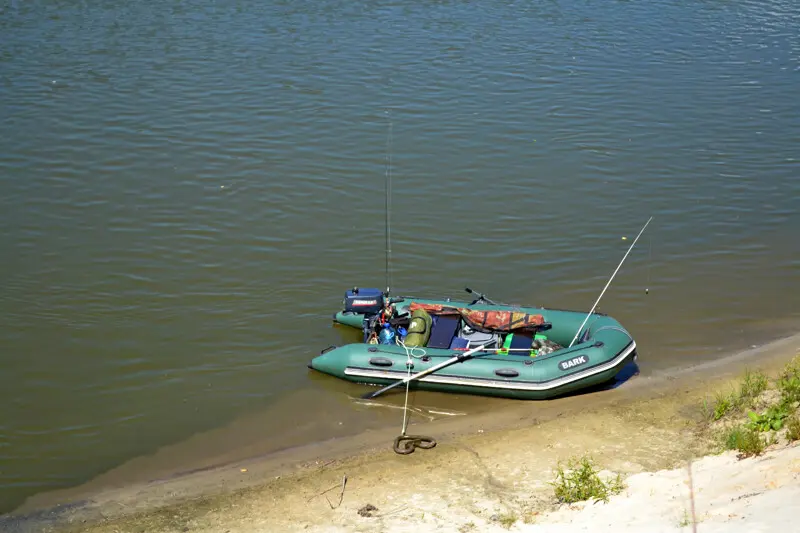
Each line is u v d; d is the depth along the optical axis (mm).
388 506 8844
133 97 21516
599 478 8773
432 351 11539
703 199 17516
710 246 15805
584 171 18516
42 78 22500
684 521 7191
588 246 15719
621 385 11656
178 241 15453
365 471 9742
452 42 26125
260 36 26094
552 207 17047
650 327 13289
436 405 11250
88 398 11453
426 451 10125
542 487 8977
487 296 14055
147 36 25906
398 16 28391
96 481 9891
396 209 16797
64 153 18547
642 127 20766
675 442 9766
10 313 13211
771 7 31094
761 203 17406
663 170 18672
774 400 10234
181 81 22578
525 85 23047
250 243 15469
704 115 21547
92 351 12430
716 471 8359
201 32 26359
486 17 28703
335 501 9062
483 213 16734
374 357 11570
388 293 12680
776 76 24359
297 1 29578
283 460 10156
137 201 16766
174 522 8891
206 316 13375
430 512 8586
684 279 14719
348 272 14688
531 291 14281
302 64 23938
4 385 11641
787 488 7359
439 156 18969
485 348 11812
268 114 20766
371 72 23500
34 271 14359
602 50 26047
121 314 13344
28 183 17281
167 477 9914
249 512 8984
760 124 21125
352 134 19875
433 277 14609
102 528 8883
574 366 11195
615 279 14680
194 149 18953
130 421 11031
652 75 24156
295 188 17453
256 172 18047
